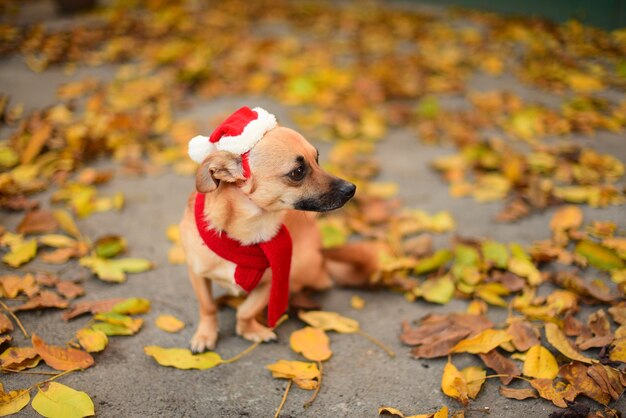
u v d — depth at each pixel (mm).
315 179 2861
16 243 3828
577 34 8406
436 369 3059
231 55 7707
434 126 6008
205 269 2994
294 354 3197
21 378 2836
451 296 3566
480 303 3502
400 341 3279
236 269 2947
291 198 2832
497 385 2930
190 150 2904
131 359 3057
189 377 2963
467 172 5199
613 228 4133
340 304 3631
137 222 4332
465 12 10273
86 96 6316
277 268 2934
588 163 5070
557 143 5598
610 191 4641
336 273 3787
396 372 3039
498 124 6023
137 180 4926
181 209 4539
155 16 9117
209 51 7574
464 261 3768
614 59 7711
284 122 5973
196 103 6402
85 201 4316
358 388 2928
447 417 2635
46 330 3178
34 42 7609
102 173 4832
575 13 9023
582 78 6977
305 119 5945
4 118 5574
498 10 10094
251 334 3293
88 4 9242
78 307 3297
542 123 5914
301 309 3559
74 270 3719
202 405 2783
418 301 3652
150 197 4680
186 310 3482
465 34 8828
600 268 3752
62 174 4762
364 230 4285
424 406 2809
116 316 3211
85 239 4012
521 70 7480
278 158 2766
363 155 5504
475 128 5965
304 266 3488
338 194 2871
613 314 3309
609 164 5059
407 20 9703
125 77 6863
